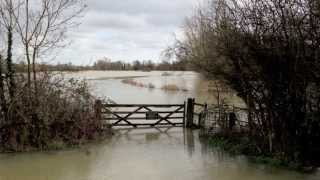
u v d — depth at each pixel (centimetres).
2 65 1520
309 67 1141
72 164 1314
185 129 1972
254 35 1223
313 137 1229
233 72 1327
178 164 1310
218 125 1738
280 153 1276
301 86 1179
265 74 1227
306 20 1141
